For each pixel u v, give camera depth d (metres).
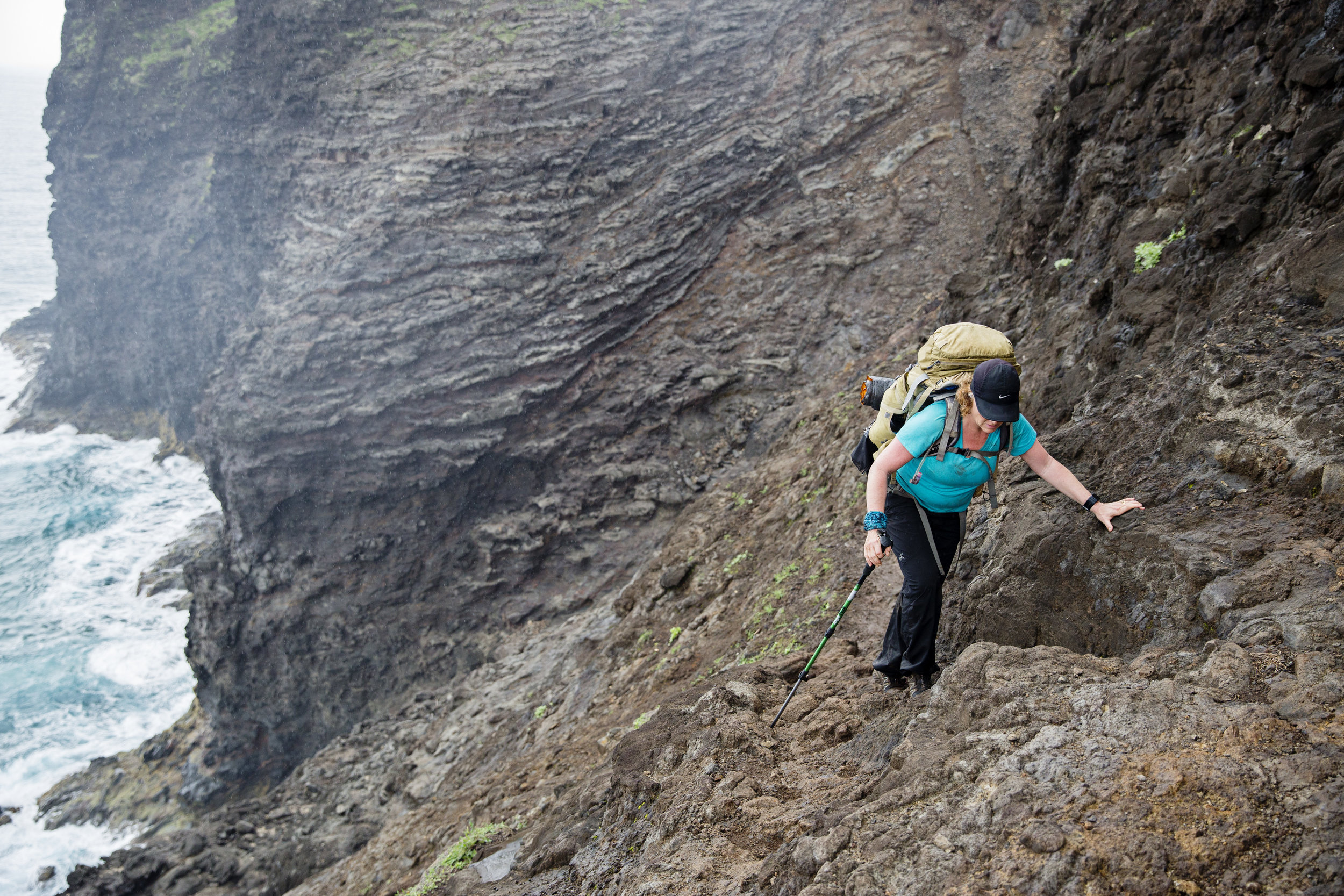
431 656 24.03
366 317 24.42
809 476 11.20
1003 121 24.08
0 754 25.05
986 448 3.21
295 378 24.39
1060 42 24.03
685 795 3.91
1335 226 3.86
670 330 25.66
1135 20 8.54
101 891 16.83
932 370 3.24
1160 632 3.09
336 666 24.77
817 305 24.77
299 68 27.86
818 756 4.02
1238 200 5.04
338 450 24.34
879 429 3.46
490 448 24.08
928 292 22.53
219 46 35.44
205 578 25.55
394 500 24.67
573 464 24.59
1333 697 2.28
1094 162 8.16
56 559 33.25
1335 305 3.62
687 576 11.97
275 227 29.94
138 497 37.28
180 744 25.27
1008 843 2.30
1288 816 2.03
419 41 27.31
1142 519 3.38
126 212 38.66
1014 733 2.68
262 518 25.00
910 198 24.80
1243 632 2.67
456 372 24.22
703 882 3.22
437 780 14.98
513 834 6.55
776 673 5.19
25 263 81.06
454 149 25.33
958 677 3.20
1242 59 6.30
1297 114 5.18
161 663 28.53
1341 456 2.98
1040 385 6.59
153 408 42.06
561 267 25.22
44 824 22.97
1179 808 2.16
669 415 24.45
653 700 8.36
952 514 3.48
